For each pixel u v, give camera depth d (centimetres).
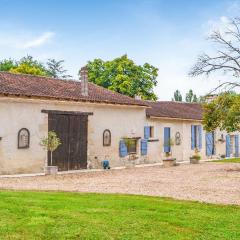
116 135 2597
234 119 2278
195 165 2709
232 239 829
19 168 2088
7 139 2042
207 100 2562
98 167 2475
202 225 923
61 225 884
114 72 4766
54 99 2195
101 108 2498
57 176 1983
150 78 4856
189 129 3228
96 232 841
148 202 1172
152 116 2841
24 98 2078
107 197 1255
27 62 5266
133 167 2506
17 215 963
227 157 3622
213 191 1448
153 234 843
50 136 2144
